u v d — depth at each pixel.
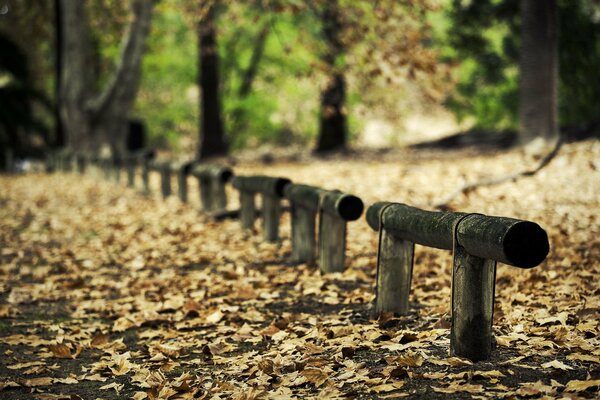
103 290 7.82
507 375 4.12
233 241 10.01
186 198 14.10
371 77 11.62
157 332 6.13
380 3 11.09
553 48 16.39
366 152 22.44
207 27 16.97
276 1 11.98
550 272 6.76
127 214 13.28
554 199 11.11
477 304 4.39
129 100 25.25
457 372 4.26
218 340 5.68
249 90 34.22
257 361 5.02
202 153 26.86
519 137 16.66
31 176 23.27
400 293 5.65
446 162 16.23
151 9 24.55
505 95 23.80
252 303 6.80
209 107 26.80
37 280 8.49
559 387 3.87
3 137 27.31
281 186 9.23
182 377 4.81
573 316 5.21
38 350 5.82
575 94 22.11
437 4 11.20
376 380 4.27
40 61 33.94
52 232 11.73
